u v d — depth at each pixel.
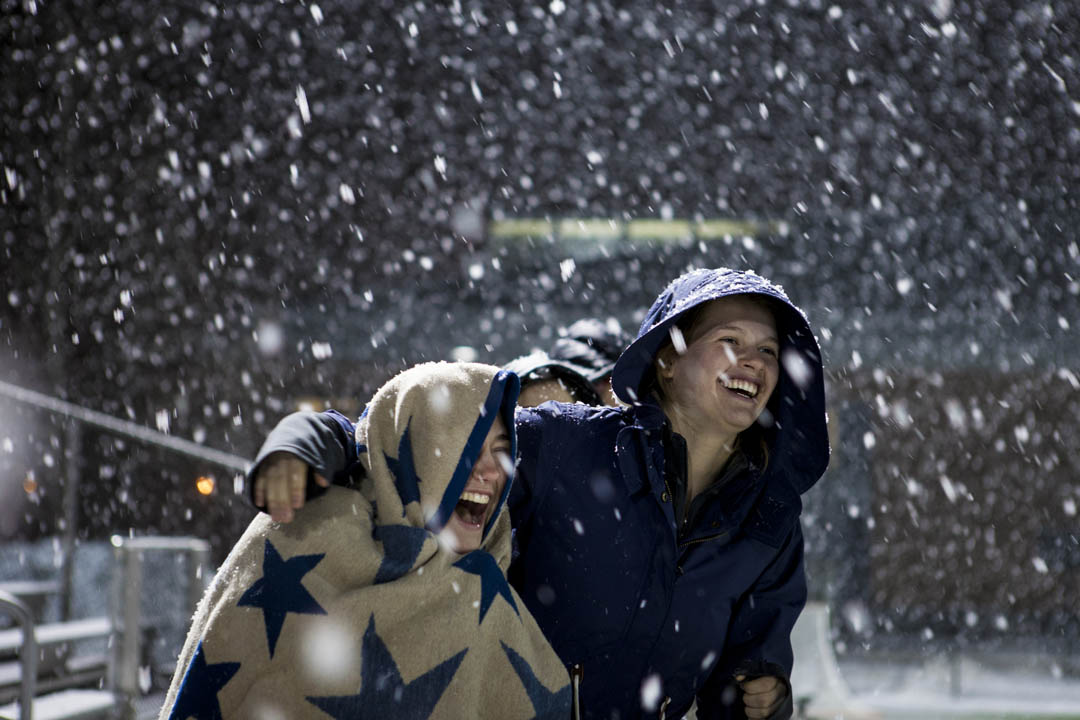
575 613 2.89
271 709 2.19
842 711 8.09
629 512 2.87
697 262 25.75
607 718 2.96
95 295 20.25
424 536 2.31
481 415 2.42
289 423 2.30
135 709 7.10
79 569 9.03
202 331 21.72
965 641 20.41
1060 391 24.03
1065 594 24.06
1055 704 12.09
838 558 23.66
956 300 24.52
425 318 22.73
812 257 25.20
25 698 5.45
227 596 2.27
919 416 24.06
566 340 4.09
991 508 24.17
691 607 2.91
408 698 2.23
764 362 2.93
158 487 20.06
